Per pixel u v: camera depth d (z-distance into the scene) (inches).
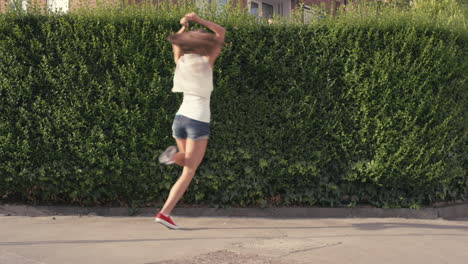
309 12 287.0
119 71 257.3
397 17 280.4
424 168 276.4
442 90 279.3
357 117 273.4
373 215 279.1
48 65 255.3
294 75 270.4
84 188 261.1
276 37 269.4
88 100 256.8
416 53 276.4
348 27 272.8
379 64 271.1
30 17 257.1
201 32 195.2
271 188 276.4
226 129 266.2
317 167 275.4
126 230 219.8
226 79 262.4
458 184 299.0
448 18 301.7
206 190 271.9
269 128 268.4
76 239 194.7
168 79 259.6
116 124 256.5
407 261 175.0
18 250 172.1
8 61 253.6
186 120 192.1
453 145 286.0
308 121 270.7
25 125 255.9
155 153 261.1
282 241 200.4
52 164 257.0
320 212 275.9
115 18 259.9
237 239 202.5
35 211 259.9
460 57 285.4
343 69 272.8
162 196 269.3
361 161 275.6
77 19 257.3
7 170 252.8
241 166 270.1
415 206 280.7
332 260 170.4
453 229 249.4
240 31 266.8
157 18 261.4
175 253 171.9
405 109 272.5
